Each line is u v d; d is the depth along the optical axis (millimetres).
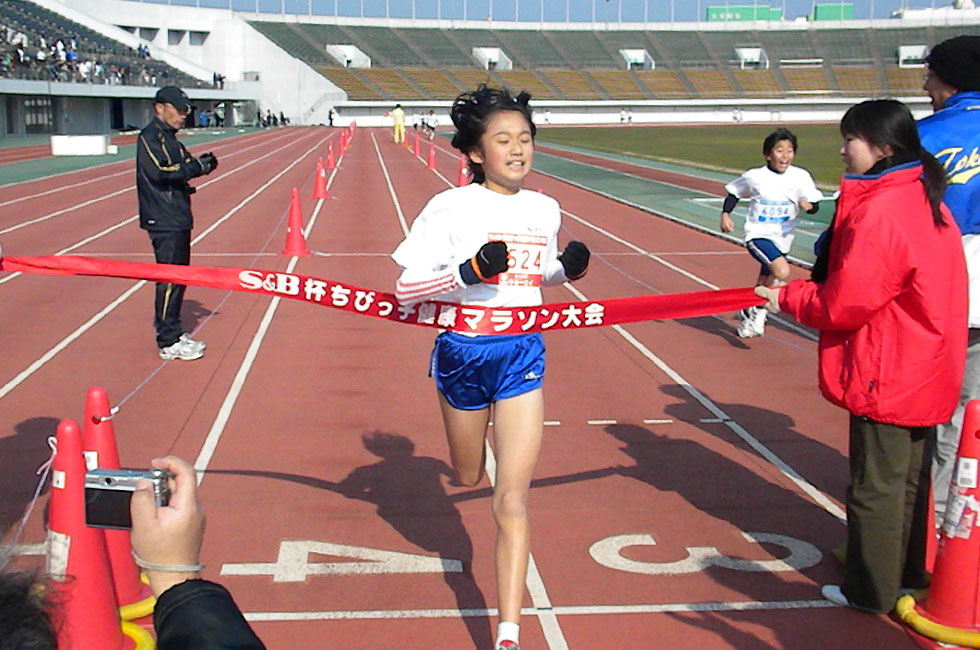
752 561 4699
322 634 3980
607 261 13820
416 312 3826
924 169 3908
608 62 89625
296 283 4016
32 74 46688
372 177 28469
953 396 3957
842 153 4137
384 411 6930
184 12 79500
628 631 4051
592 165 33844
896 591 4129
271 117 76250
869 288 3791
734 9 100562
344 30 90000
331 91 79188
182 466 1881
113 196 21859
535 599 4301
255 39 79938
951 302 3877
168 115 7672
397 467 5844
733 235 16234
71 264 3895
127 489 1884
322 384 7586
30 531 4828
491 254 3365
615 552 4766
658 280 12344
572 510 5258
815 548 4848
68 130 54812
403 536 4910
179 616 1678
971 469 3914
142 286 11461
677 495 5488
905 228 3775
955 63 4398
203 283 4016
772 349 9023
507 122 3652
